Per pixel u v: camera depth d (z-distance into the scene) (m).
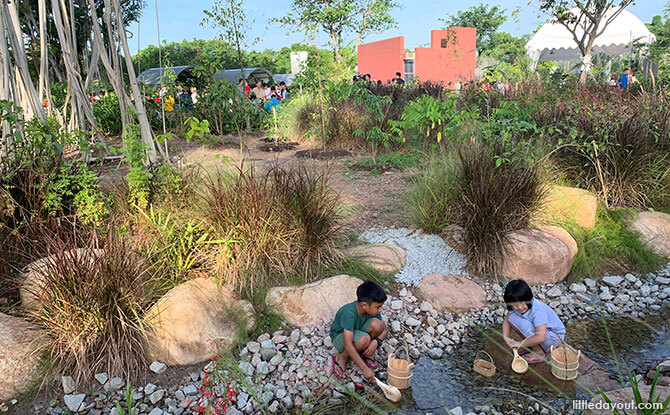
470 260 4.72
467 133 6.52
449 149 6.72
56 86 10.29
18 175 4.66
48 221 4.44
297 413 3.05
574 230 5.08
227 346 3.55
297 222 4.41
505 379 3.33
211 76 11.77
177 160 6.31
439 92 11.33
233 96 11.63
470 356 3.64
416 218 5.40
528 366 3.44
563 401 3.06
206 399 3.05
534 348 3.58
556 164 6.11
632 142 5.81
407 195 5.91
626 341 3.75
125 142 4.75
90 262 3.53
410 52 23.27
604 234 5.18
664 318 4.07
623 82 12.70
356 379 3.31
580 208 5.26
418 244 5.03
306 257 4.37
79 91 7.01
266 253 4.26
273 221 4.34
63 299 3.34
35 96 5.90
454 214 5.16
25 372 3.18
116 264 3.52
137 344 3.44
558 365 3.26
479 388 3.24
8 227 4.30
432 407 3.05
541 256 4.55
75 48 6.97
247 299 4.04
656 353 3.57
